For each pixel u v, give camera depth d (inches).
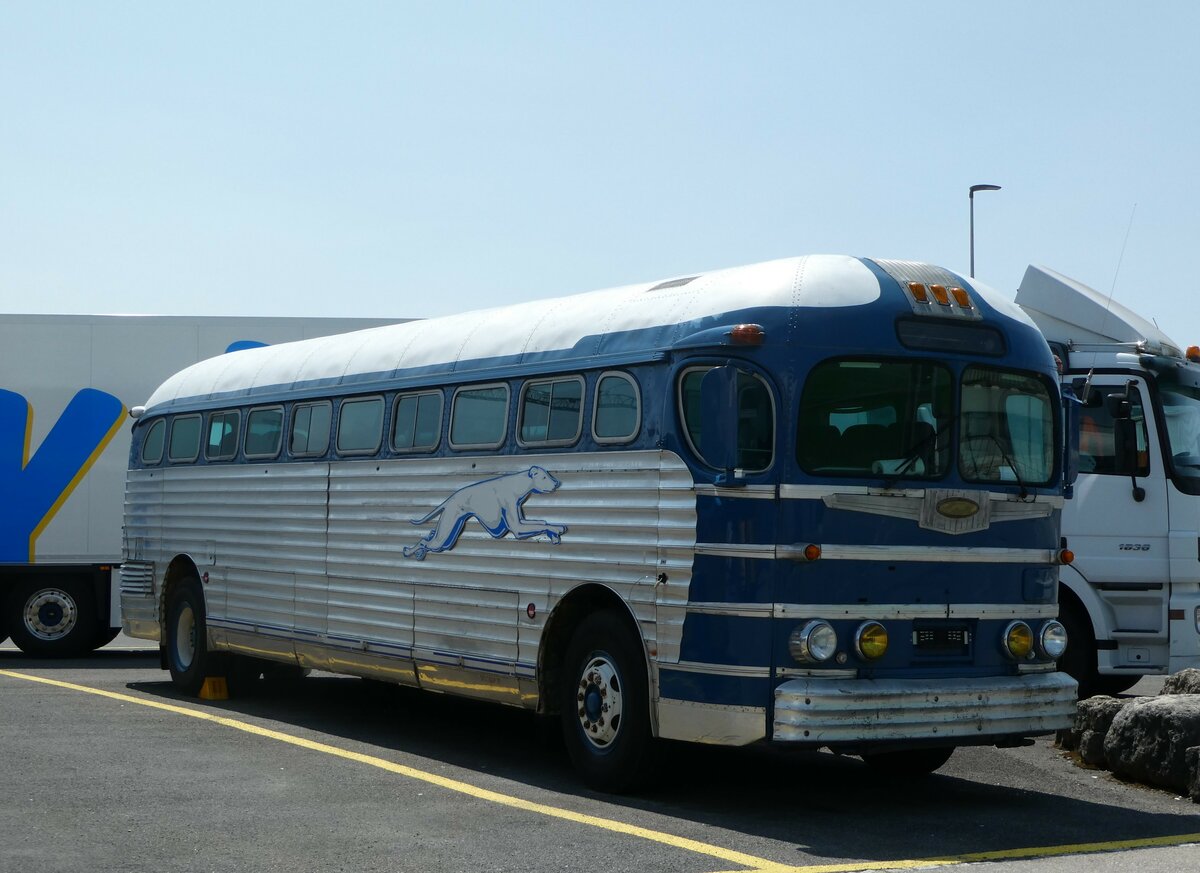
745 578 324.8
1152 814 342.0
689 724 332.5
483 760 411.5
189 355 706.2
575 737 369.7
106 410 697.6
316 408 496.7
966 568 344.5
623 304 378.3
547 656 381.7
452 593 417.4
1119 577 498.9
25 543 689.0
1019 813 341.4
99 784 357.4
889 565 333.4
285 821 317.1
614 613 358.6
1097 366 511.2
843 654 326.0
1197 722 368.2
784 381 328.8
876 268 350.0
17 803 332.8
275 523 512.1
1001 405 357.4
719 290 349.1
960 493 343.3
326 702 541.6
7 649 773.9
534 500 387.5
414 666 434.6
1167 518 500.1
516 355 405.1
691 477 336.8
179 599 575.5
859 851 295.9
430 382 437.7
